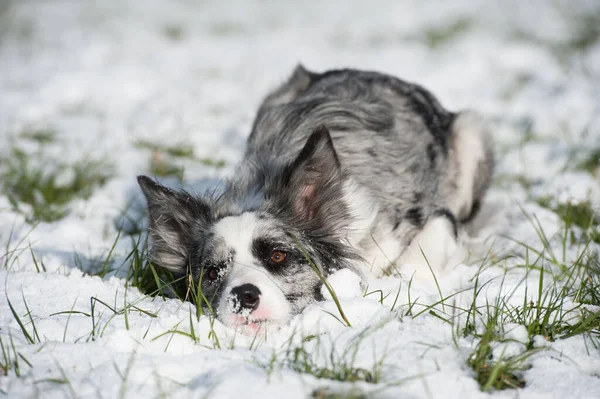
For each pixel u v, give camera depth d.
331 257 6.12
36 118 13.58
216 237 5.79
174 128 12.80
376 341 4.87
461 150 8.31
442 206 7.58
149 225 6.29
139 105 14.80
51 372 4.41
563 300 5.71
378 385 4.30
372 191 6.79
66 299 5.69
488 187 8.63
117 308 5.54
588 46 18.98
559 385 4.42
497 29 21.34
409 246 7.05
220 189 6.61
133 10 27.17
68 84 15.79
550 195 9.03
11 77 17.34
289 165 6.08
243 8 27.58
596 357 4.77
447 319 5.25
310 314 5.32
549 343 4.92
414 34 21.89
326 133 5.93
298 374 4.36
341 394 4.10
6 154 10.95
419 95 8.22
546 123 12.65
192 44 22.09
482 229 8.41
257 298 5.28
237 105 15.10
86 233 8.07
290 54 20.52
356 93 7.76
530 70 16.92
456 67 17.47
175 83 17.00
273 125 7.41
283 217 5.96
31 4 28.23
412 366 4.54
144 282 6.45
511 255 7.03
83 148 11.45
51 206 9.16
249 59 20.05
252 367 4.48
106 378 4.35
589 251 6.78
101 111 14.35
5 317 5.32
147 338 4.98
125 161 11.02
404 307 5.61
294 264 5.80
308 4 27.44
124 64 18.62
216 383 4.23
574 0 23.44
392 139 7.29
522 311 5.40
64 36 22.70
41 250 7.48
